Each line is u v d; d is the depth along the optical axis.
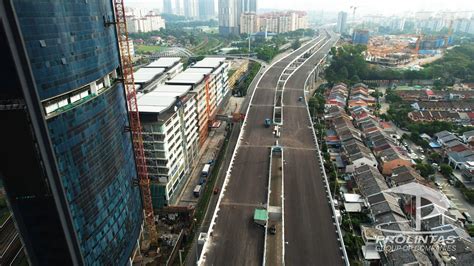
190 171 131.12
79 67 62.72
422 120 169.75
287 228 77.69
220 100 192.62
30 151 53.94
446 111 176.38
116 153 77.06
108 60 74.12
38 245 61.66
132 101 96.88
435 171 126.56
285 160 110.12
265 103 174.25
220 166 136.25
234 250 70.88
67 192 60.00
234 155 113.19
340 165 129.75
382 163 125.75
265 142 124.56
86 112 65.00
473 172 117.00
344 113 177.62
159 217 103.88
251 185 95.38
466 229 94.00
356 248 85.88
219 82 188.50
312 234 75.88
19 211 58.50
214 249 71.19
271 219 80.75
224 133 168.75
